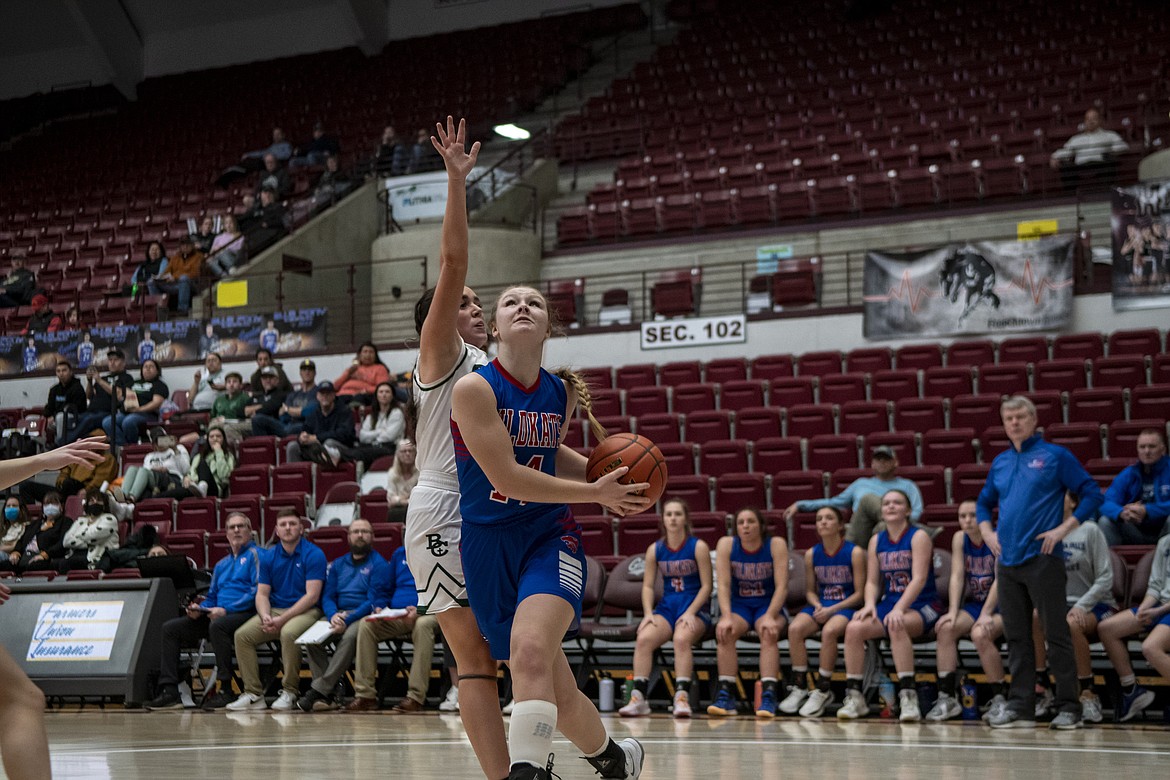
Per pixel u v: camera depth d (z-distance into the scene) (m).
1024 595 7.06
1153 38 18.53
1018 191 15.34
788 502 10.03
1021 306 12.46
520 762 2.89
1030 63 18.97
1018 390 11.17
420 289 17.23
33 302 17.36
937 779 4.38
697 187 17.41
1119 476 8.42
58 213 22.27
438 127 3.33
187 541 10.95
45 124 27.39
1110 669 7.71
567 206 19.09
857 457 10.59
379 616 8.59
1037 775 4.52
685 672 7.97
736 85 20.95
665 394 12.28
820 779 4.37
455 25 26.16
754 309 14.36
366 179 19.42
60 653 9.17
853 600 7.94
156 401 14.14
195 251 17.27
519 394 3.23
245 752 5.58
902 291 12.93
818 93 19.92
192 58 27.75
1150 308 12.11
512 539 3.19
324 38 26.84
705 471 10.88
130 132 25.91
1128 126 15.77
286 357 15.16
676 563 8.32
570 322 14.72
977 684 8.14
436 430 3.46
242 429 13.31
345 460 12.11
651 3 24.42
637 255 16.55
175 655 9.14
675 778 4.39
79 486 12.21
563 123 20.95
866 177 15.93
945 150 16.42
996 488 7.24
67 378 14.37
